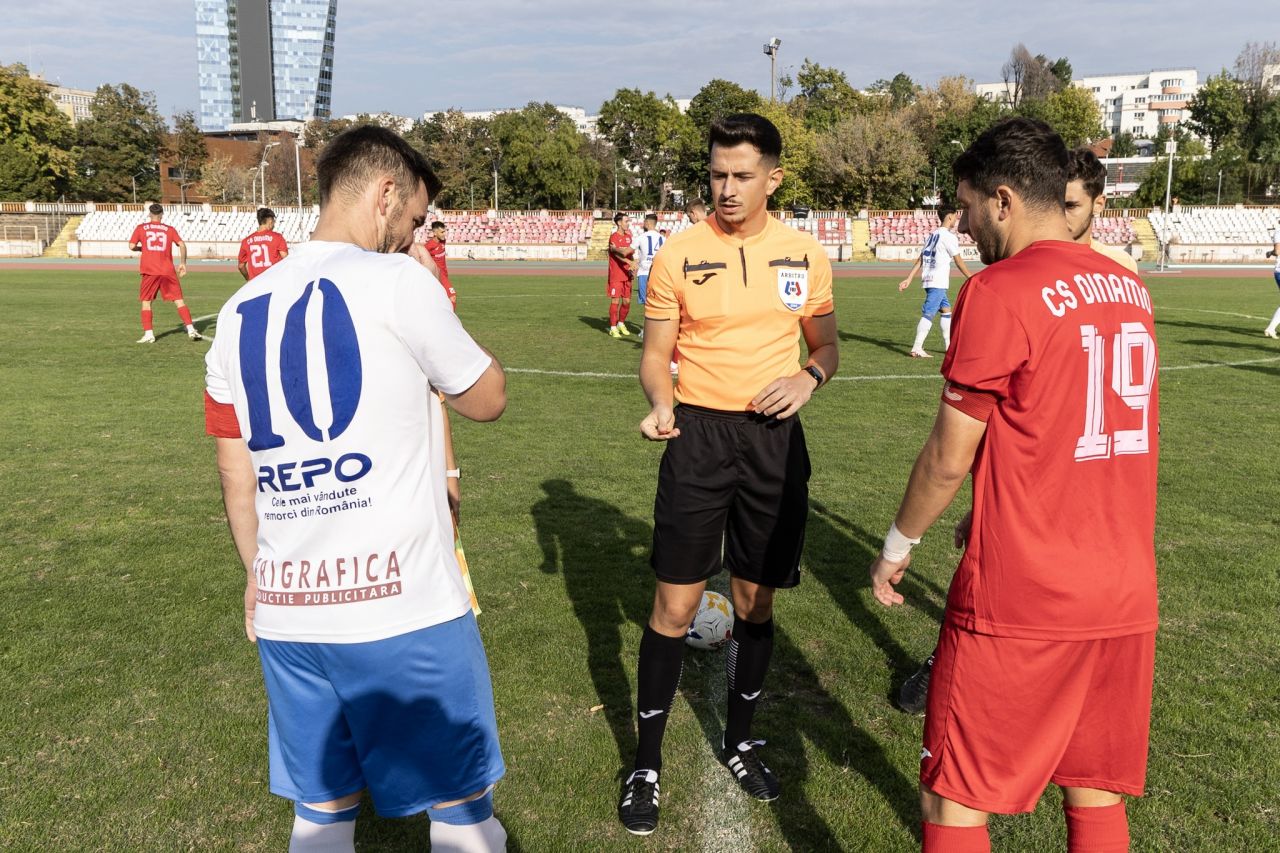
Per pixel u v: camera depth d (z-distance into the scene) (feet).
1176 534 17.12
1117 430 6.39
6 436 24.31
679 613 9.41
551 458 22.57
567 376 34.76
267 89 595.47
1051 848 8.75
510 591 14.48
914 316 57.26
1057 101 242.17
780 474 9.24
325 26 603.67
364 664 6.12
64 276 92.48
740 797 9.57
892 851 8.72
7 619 13.25
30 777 9.57
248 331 6.08
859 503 19.13
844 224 148.46
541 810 9.26
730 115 8.96
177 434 24.73
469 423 26.45
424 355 6.07
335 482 6.01
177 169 274.98
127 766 9.80
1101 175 11.41
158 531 17.02
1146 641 6.55
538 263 134.72
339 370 5.92
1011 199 6.68
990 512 6.38
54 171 216.54
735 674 9.87
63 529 17.08
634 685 11.70
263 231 41.47
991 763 6.55
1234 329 49.55
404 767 6.38
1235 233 144.36
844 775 9.93
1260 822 8.96
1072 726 6.52
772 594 9.80
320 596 6.08
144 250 41.78
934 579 15.19
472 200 240.12
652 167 243.81
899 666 12.26
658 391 9.25
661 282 9.46
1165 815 9.05
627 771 9.95
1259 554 16.05
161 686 11.45
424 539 6.26
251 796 9.37
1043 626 6.31
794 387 8.87
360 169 6.45
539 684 11.66
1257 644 12.68
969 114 225.15
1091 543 6.34
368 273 6.02
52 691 11.28
